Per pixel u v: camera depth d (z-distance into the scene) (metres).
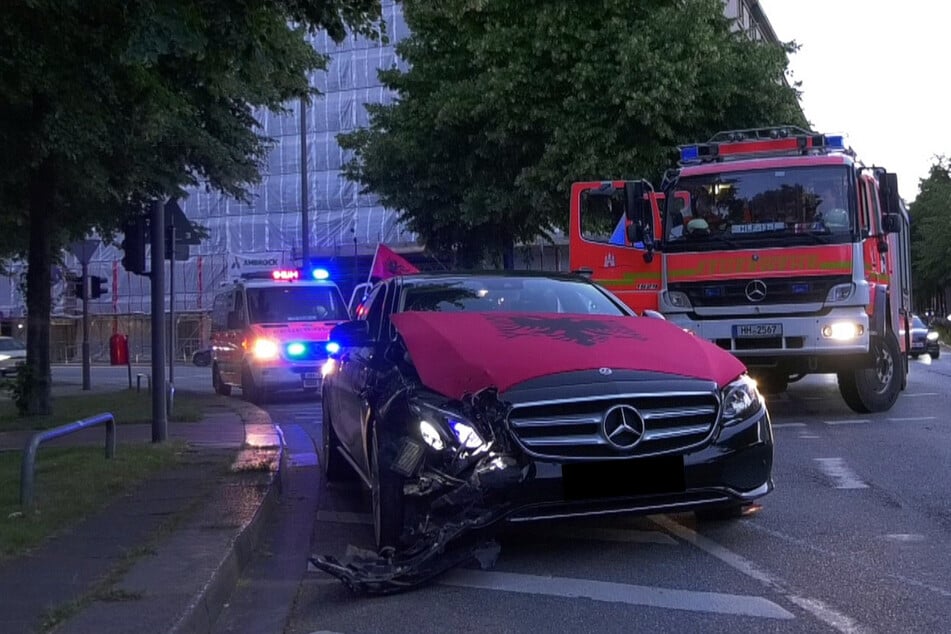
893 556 5.54
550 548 5.86
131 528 6.21
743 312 11.05
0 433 12.95
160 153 17.09
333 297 19.94
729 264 11.09
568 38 19.03
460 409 5.18
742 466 5.51
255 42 8.88
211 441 10.91
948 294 62.25
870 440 9.81
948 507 6.75
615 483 5.18
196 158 18.06
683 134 19.25
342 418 7.65
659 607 4.77
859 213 10.91
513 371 5.29
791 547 5.78
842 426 10.92
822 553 5.63
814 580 5.13
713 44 18.95
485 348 5.61
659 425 5.32
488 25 19.67
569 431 5.16
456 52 21.42
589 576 5.30
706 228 11.21
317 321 19.03
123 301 52.88
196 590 4.80
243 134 18.95
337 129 47.38
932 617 4.52
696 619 4.58
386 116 23.66
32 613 4.44
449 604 4.93
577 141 18.75
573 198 12.13
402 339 6.14
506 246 24.12
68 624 4.29
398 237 44.88
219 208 49.25
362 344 6.77
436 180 22.17
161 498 7.25
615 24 18.77
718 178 11.27
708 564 5.46
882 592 4.89
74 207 18.19
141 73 9.30
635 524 6.38
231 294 20.44
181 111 12.73
